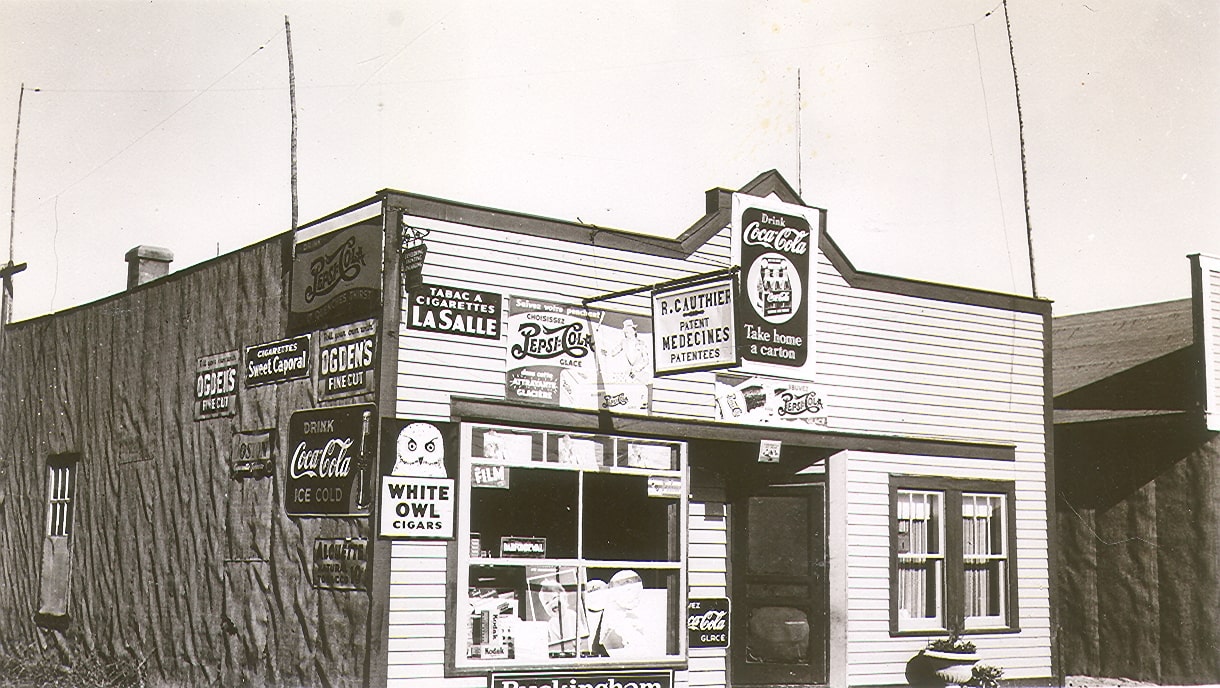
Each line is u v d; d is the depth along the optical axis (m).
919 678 15.48
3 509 19.91
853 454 15.40
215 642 14.44
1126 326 21.78
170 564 15.59
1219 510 17.70
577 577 13.40
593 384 13.56
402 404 12.34
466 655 12.45
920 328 16.28
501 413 12.84
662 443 14.08
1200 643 17.62
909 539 15.90
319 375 13.31
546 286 13.36
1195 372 17.95
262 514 13.94
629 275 13.99
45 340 19.64
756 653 15.06
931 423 16.17
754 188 15.05
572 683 13.13
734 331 12.45
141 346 17.05
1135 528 18.58
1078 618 19.16
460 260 12.83
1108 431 19.08
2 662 18.34
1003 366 17.00
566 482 14.33
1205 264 18.08
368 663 11.91
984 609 16.42
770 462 15.27
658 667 13.77
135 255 18.78
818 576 15.01
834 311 15.56
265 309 14.49
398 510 12.20
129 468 16.86
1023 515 16.86
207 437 15.23
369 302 12.58
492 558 12.85
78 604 17.59
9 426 20.19
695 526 14.85
